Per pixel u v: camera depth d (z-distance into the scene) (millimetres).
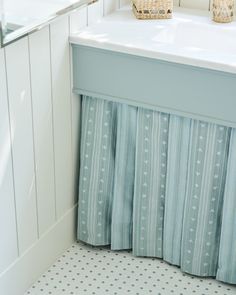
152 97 2152
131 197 2398
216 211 2260
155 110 2178
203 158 2176
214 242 2314
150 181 2322
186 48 2084
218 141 2137
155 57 2061
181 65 2039
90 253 2486
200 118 2104
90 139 2336
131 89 2174
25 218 2201
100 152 2336
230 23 2334
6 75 1903
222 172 2189
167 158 2250
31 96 2053
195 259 2344
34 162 2170
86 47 2166
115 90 2205
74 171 2436
